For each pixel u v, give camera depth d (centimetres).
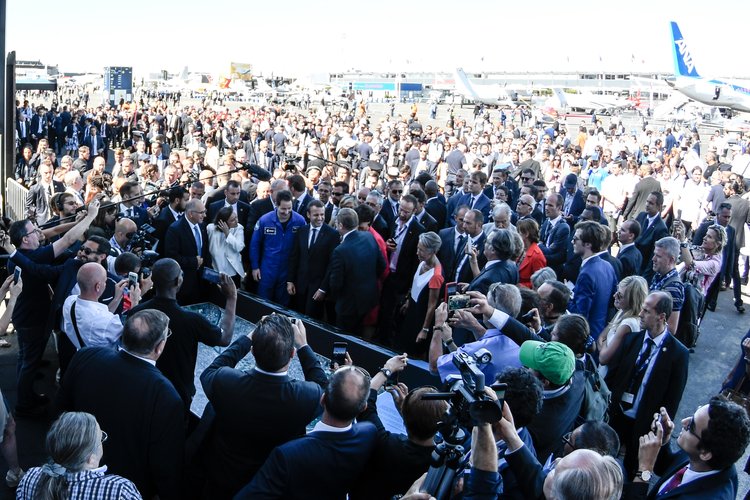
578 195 1159
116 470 365
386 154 2122
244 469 346
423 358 650
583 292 613
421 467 307
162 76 10644
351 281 672
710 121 5425
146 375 368
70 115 2669
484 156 1756
